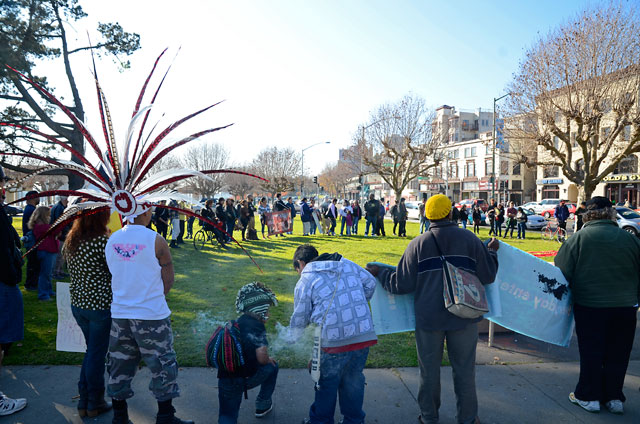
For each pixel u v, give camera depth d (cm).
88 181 265
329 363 253
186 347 429
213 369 378
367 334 257
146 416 301
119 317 256
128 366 266
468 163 5709
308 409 315
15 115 1545
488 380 369
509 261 405
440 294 270
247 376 271
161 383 264
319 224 2016
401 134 3331
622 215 1772
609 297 311
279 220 1694
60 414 301
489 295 344
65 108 252
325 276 260
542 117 1827
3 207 304
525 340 480
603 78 1655
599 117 1702
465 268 270
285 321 523
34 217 606
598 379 316
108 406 307
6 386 341
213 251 1217
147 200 268
